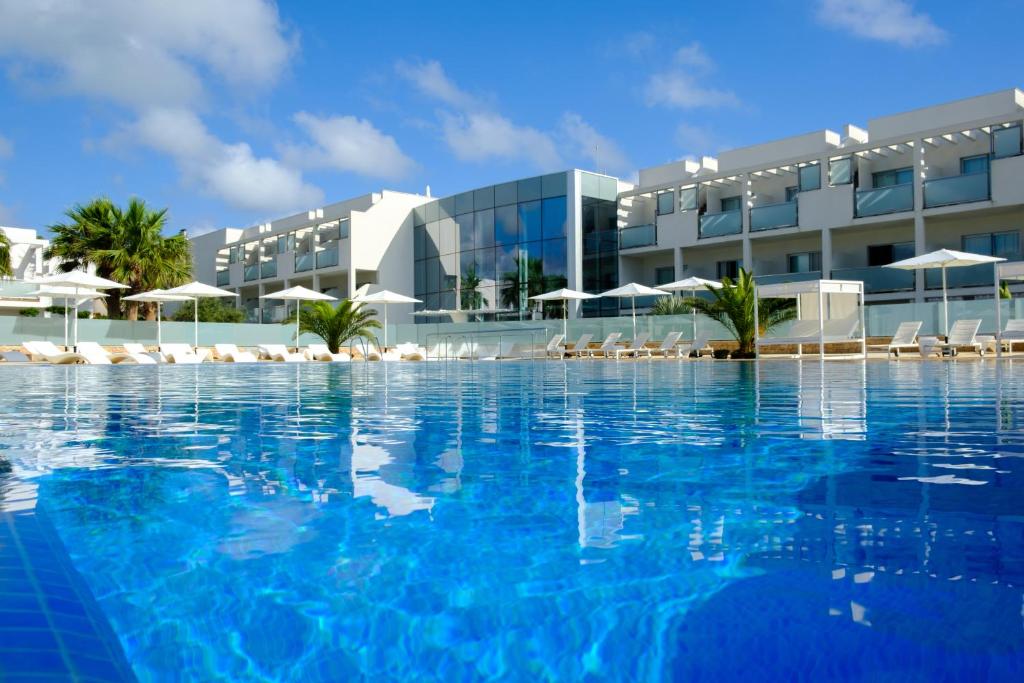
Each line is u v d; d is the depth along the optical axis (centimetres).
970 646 138
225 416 583
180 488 293
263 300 4109
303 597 171
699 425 493
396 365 1938
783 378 1046
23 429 499
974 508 246
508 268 3253
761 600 164
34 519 241
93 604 164
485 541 216
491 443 418
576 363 1994
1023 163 2108
